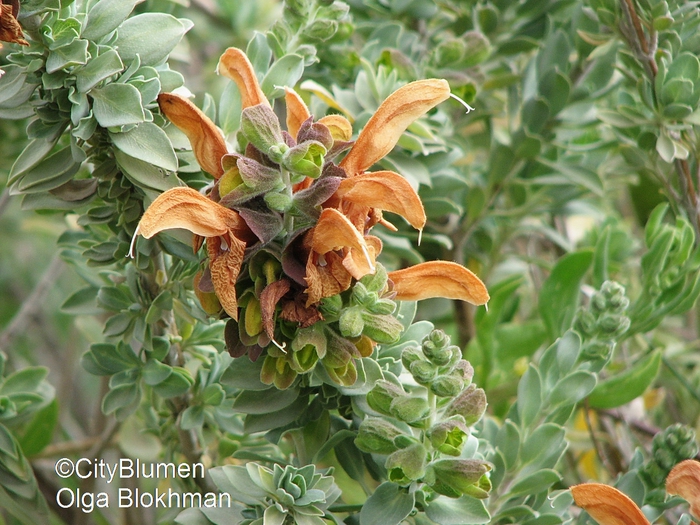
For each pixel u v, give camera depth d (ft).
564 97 2.71
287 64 2.27
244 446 2.52
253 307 2.01
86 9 2.12
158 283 2.26
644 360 2.55
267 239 1.98
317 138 2.01
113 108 2.07
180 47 2.76
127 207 2.17
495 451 2.29
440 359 2.05
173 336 2.35
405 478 2.07
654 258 2.53
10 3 2.01
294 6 2.35
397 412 2.05
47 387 2.69
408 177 2.43
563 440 2.31
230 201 1.98
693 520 2.22
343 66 2.70
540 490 2.28
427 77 2.62
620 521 2.11
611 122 2.58
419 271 2.06
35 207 2.19
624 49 2.68
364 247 1.92
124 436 2.76
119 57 2.08
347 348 2.02
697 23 2.61
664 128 2.55
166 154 2.08
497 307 2.73
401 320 2.22
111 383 2.32
